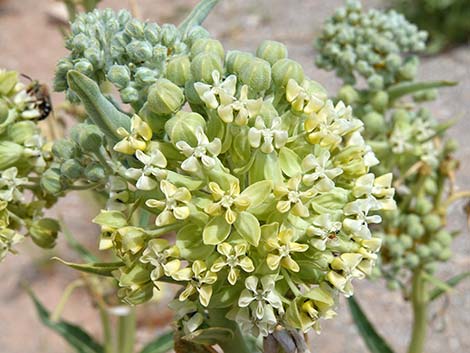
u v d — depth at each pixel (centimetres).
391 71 22
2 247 16
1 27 74
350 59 22
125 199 13
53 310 45
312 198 13
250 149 13
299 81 13
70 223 51
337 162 14
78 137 14
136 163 14
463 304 41
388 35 22
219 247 12
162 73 14
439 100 57
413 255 23
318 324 13
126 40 14
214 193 12
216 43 13
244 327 13
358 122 14
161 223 12
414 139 22
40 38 72
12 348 44
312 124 13
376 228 23
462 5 64
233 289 13
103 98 13
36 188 17
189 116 12
